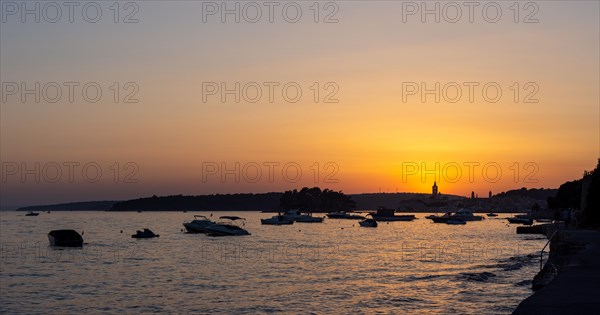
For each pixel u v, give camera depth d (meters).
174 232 157.38
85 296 48.12
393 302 41.31
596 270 28.62
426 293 44.81
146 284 54.69
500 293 43.12
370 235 146.25
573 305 18.77
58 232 107.00
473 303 39.44
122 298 46.59
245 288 50.47
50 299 46.94
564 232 55.00
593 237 50.62
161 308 41.59
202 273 62.62
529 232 141.88
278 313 38.50
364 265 68.94
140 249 98.75
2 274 64.06
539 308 18.23
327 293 46.56
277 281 54.88
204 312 39.59
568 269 29.03
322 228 189.62
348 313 37.81
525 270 57.22
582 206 90.06
